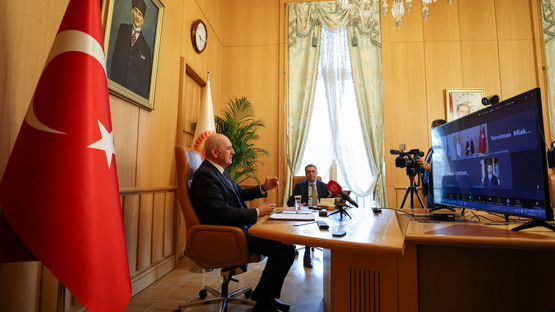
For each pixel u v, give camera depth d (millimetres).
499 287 1366
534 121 1141
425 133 4426
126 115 2215
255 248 1717
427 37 4570
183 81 3195
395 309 1145
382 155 4375
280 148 4539
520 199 1193
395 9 3029
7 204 880
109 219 1005
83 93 1002
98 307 926
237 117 4594
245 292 2105
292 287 2334
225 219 1711
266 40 4770
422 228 1239
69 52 1015
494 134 1353
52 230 885
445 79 4488
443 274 1393
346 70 4625
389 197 4348
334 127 4527
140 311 1884
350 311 1227
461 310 1379
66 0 1404
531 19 4492
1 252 981
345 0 3104
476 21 4551
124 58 2125
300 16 4730
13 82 1146
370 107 4449
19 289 1146
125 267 1033
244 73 4727
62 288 1066
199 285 2385
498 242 1012
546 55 4375
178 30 3170
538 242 980
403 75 4531
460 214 1700
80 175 946
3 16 1104
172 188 2865
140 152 2408
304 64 4660
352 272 1231
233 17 4836
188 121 3578
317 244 1021
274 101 4656
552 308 1334
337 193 1651
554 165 1403
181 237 3227
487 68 4465
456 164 1653
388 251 890
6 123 1116
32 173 908
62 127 950
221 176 2000
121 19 2084
